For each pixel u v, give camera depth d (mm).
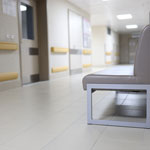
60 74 6371
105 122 1802
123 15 9445
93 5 7516
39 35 5621
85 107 2463
